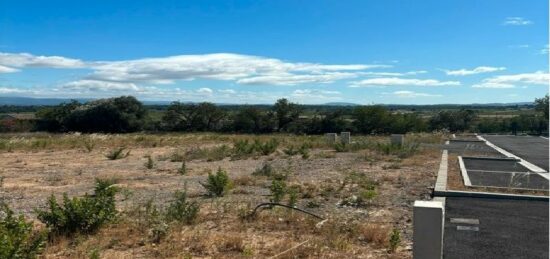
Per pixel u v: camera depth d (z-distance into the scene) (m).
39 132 54.78
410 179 13.78
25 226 6.55
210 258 6.48
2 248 5.62
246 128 58.88
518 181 13.41
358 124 55.62
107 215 7.96
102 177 15.09
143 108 60.62
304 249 6.75
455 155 21.48
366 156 20.69
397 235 6.92
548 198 10.59
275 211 9.26
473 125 59.44
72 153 24.75
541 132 55.16
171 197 11.37
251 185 13.11
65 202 7.85
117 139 33.88
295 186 12.16
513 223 8.52
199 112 59.69
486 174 15.03
